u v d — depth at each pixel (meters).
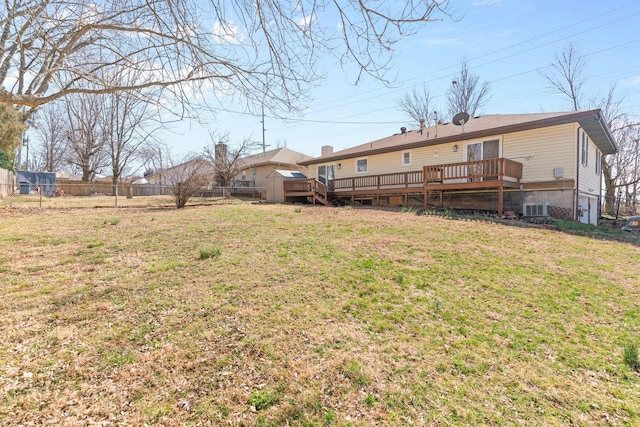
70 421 2.03
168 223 8.87
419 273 4.80
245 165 26.47
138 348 2.85
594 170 14.53
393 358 2.75
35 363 2.60
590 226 9.76
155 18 3.05
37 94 3.14
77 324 3.24
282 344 2.93
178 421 2.06
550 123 10.85
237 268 4.91
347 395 2.31
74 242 6.56
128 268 4.93
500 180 10.85
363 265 5.09
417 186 14.39
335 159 19.17
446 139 13.69
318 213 11.44
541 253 6.12
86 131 20.03
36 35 2.92
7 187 19.05
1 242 6.51
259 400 2.25
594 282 4.66
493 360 2.75
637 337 3.15
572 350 2.92
